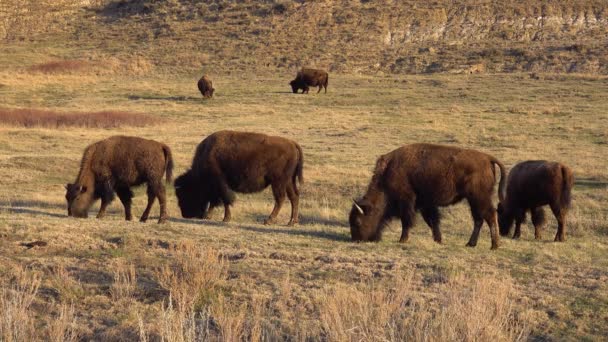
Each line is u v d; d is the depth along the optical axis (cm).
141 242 2116
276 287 1708
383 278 1806
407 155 2348
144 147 2661
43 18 15050
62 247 2011
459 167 2291
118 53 12175
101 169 2655
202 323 1399
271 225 2734
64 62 11419
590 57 10606
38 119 6925
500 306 1475
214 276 1703
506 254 2217
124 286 1648
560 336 1474
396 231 2811
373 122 6975
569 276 1905
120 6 15350
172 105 8188
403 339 1352
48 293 1636
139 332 1416
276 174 2806
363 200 2352
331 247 2200
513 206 2798
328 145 5709
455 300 1459
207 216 2958
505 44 11781
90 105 8231
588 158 4969
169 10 14562
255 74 10725
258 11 13950
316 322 1482
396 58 11400
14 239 2086
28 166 4556
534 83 9150
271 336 1420
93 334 1423
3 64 11438
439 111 7531
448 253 2172
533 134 6150
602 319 1561
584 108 7425
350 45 12106
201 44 12456
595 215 3256
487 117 7088
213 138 2852
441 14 13162
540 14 12888
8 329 1302
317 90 9306
